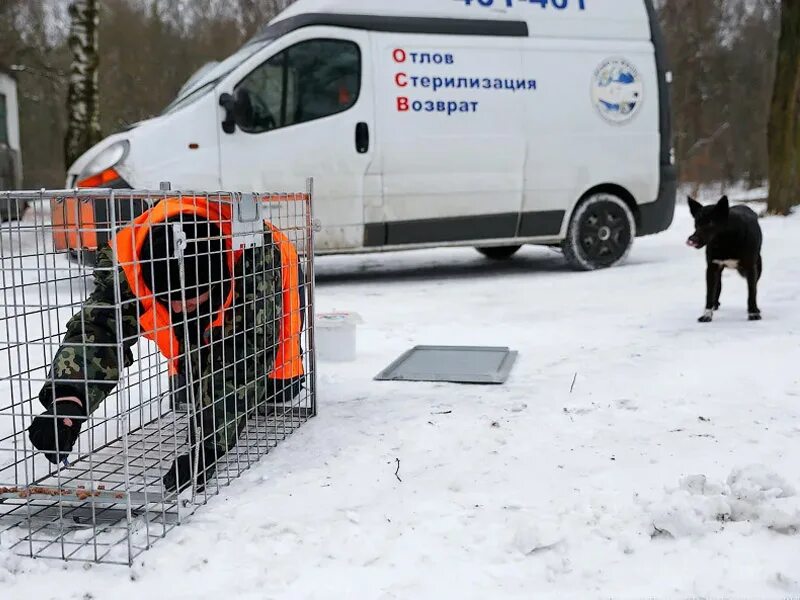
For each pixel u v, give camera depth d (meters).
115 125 28.42
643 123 8.63
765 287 6.95
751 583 2.01
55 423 2.34
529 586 2.05
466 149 7.96
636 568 2.12
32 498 2.41
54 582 2.11
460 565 2.16
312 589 2.05
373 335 5.48
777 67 13.94
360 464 2.95
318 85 7.49
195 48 31.02
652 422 3.35
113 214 2.20
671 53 32.94
